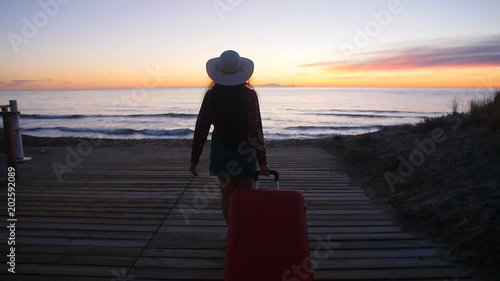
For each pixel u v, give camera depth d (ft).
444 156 19.58
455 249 11.23
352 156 24.86
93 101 174.19
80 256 11.27
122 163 25.17
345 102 156.66
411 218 13.79
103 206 16.03
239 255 7.93
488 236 11.27
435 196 15.28
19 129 25.40
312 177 21.09
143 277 10.05
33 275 10.13
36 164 24.91
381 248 11.67
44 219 14.43
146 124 91.61
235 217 8.20
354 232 13.00
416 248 11.63
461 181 15.92
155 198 17.20
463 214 12.96
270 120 101.04
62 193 17.95
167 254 11.42
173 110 128.36
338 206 15.90
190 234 12.99
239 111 9.59
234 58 9.64
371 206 15.88
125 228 13.52
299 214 8.19
